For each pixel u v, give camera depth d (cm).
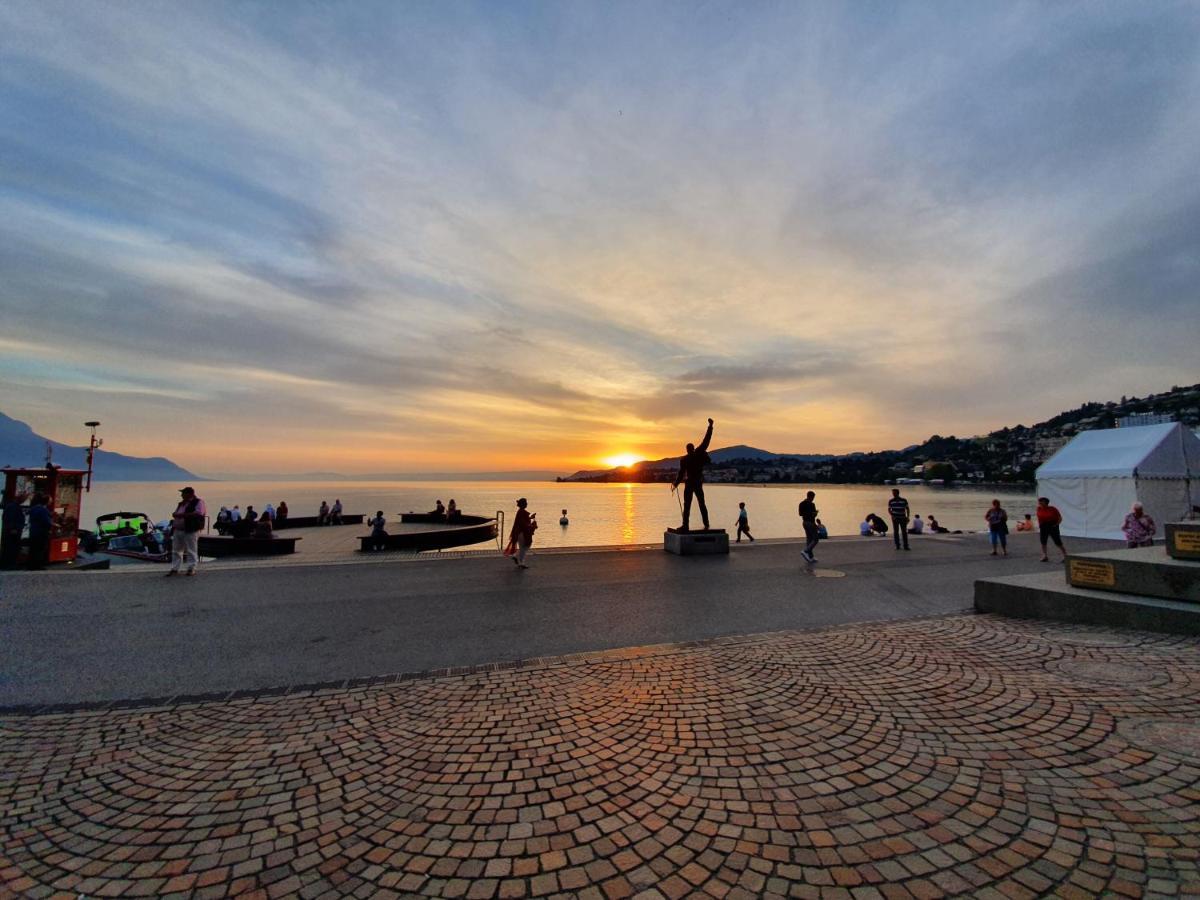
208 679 564
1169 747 377
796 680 534
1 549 1227
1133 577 725
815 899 244
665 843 287
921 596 971
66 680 560
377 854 283
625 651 640
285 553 1945
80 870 274
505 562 1351
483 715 462
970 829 294
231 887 260
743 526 1952
